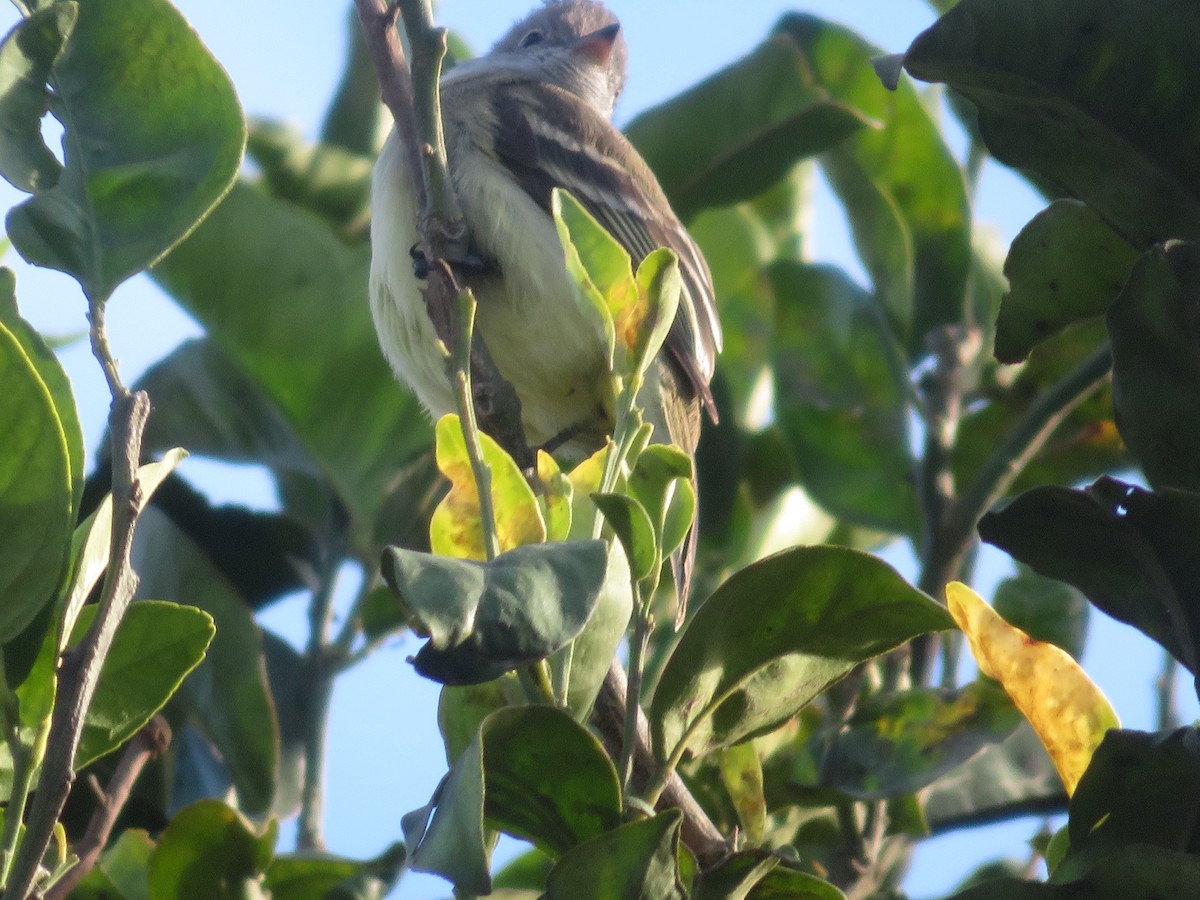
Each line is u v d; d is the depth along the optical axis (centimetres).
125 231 328
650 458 306
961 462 651
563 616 247
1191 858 283
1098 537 314
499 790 290
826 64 719
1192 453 322
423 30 396
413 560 244
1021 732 535
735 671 320
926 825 493
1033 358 657
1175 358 320
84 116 337
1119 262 385
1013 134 350
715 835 332
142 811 507
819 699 525
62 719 275
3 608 306
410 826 260
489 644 240
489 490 295
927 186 683
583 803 289
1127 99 335
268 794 506
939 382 612
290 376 591
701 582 666
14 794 296
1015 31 330
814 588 316
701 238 780
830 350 655
